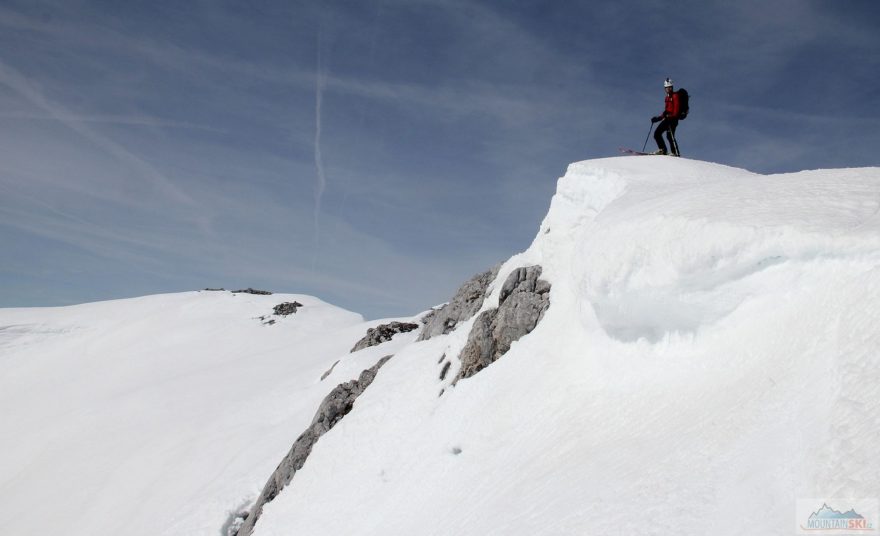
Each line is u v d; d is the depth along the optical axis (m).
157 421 45.69
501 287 20.12
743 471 7.02
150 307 94.50
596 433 10.69
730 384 8.77
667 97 19.66
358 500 17.56
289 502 20.86
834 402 6.76
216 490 27.72
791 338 8.31
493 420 14.87
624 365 11.69
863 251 7.93
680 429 8.77
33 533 35.12
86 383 67.94
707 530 6.59
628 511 7.65
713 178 15.53
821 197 9.53
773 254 8.83
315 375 43.69
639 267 10.77
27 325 92.75
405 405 20.72
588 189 17.95
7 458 49.59
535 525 8.93
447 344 22.38
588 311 13.55
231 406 43.44
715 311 9.77
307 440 24.16
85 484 38.88
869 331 7.16
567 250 18.30
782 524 5.98
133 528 29.17
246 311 84.06
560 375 13.88
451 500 13.10
